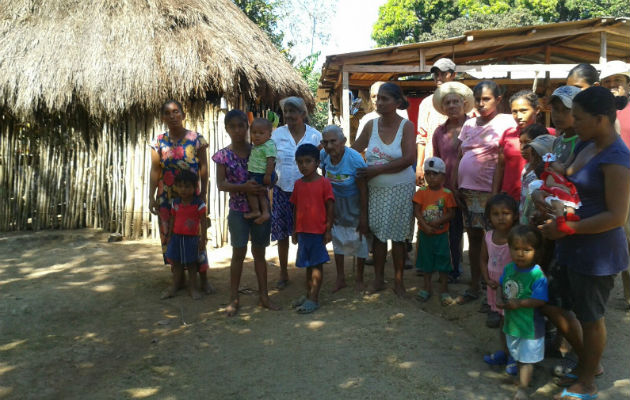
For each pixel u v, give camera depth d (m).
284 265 4.95
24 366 3.34
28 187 7.27
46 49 6.79
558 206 2.70
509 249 3.14
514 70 10.07
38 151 7.28
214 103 6.74
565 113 3.03
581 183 2.74
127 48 6.61
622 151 2.62
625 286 4.14
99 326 4.01
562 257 2.90
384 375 3.15
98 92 6.46
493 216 3.46
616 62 4.05
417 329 3.82
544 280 2.93
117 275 5.32
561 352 3.40
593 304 2.78
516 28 9.88
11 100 6.68
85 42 6.77
